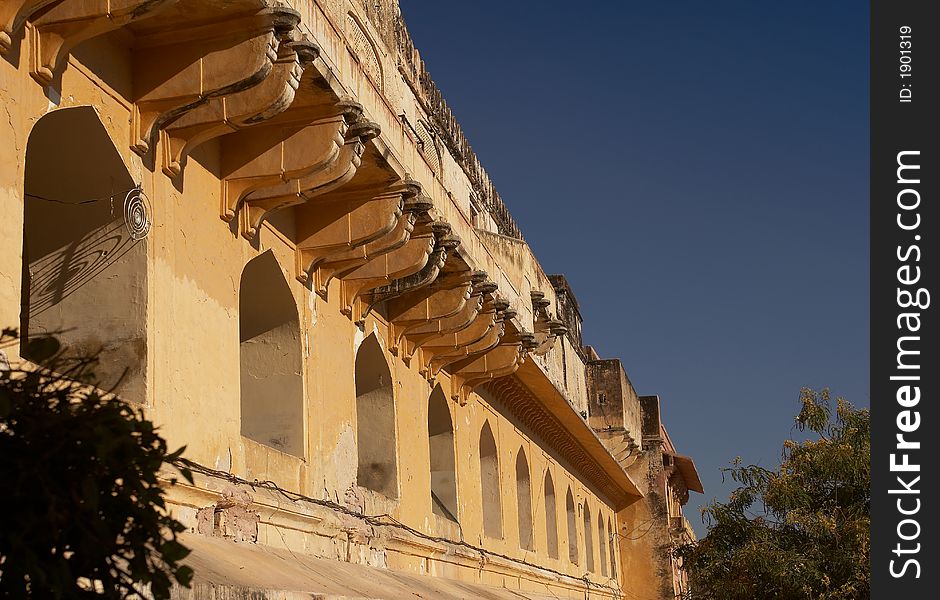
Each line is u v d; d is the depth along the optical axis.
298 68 10.91
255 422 13.70
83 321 10.42
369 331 16.44
